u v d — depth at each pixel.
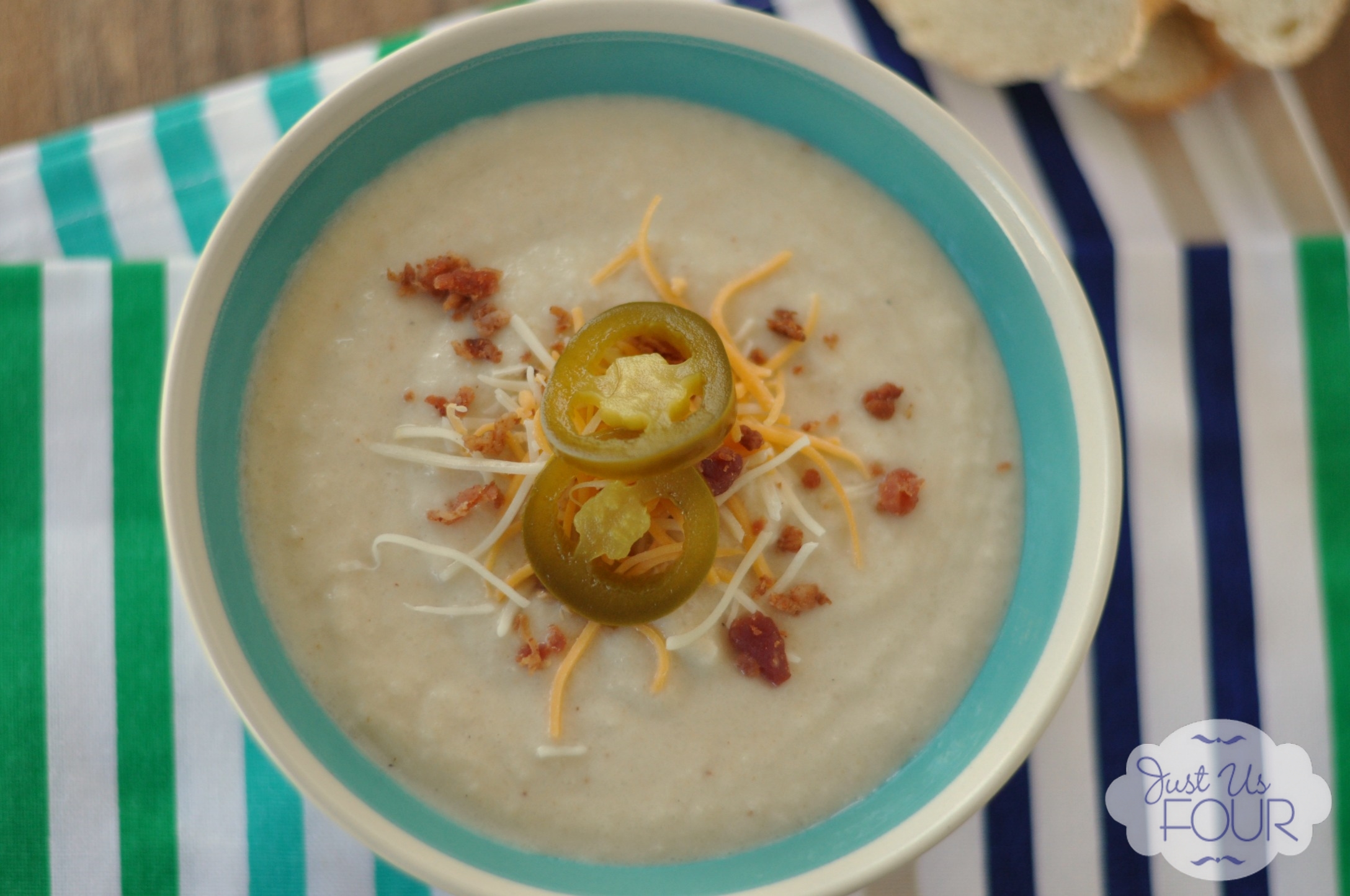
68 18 0.31
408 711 0.27
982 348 0.29
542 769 0.27
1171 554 0.30
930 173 0.28
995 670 0.28
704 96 0.28
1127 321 0.31
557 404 0.26
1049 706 0.26
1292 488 0.30
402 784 0.27
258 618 0.27
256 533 0.27
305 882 0.29
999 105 0.31
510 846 0.27
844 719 0.28
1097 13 0.30
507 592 0.27
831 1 0.31
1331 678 0.30
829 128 0.28
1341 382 0.31
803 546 0.27
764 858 0.27
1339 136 0.31
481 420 0.27
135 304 0.29
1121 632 0.30
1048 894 0.29
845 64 0.27
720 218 0.29
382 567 0.27
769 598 0.27
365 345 0.28
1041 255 0.27
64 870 0.29
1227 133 0.31
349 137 0.27
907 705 0.28
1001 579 0.28
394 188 0.28
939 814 0.26
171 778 0.29
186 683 0.29
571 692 0.27
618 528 0.26
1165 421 0.30
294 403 0.28
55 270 0.29
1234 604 0.30
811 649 0.28
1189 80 0.31
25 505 0.29
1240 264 0.31
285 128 0.30
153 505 0.29
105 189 0.30
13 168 0.30
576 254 0.28
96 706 0.29
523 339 0.28
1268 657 0.30
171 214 0.30
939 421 0.28
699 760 0.27
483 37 0.27
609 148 0.29
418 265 0.28
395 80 0.27
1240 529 0.30
